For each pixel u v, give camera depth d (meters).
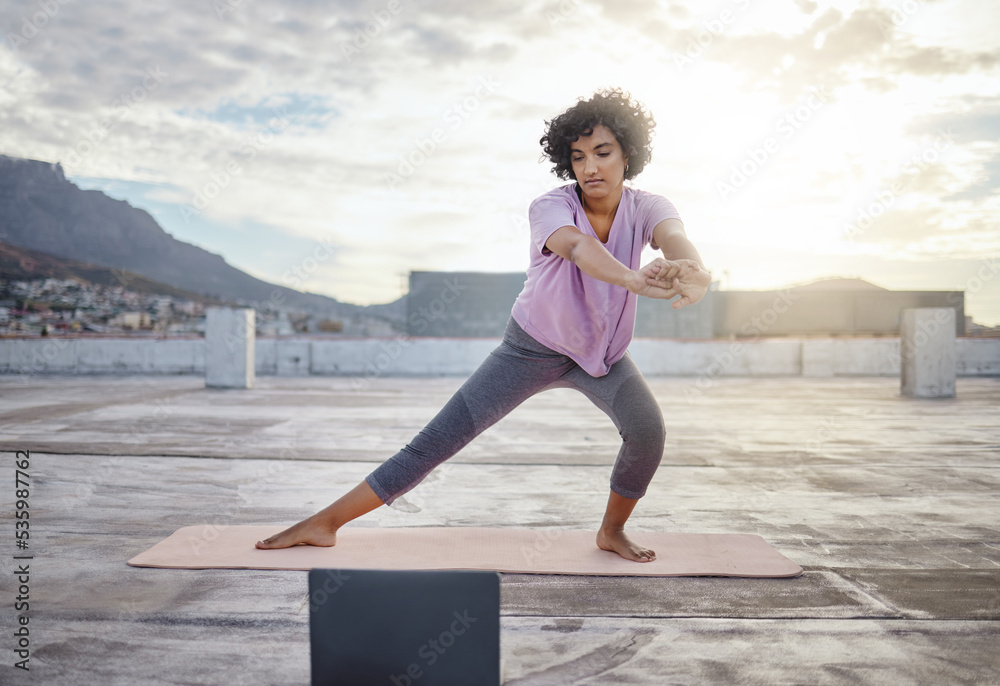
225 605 1.54
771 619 1.48
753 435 4.48
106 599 1.57
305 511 2.45
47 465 3.25
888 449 3.92
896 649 1.33
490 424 1.87
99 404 6.04
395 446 3.87
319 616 1.10
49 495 2.67
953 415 5.61
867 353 10.65
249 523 2.28
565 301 1.68
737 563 1.84
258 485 2.87
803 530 2.24
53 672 1.21
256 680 1.19
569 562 1.84
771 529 2.26
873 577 1.77
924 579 1.75
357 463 3.36
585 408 6.14
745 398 7.19
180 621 1.45
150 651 1.30
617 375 1.82
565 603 1.57
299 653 1.30
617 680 1.20
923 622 1.47
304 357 10.37
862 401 6.82
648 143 1.73
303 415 5.34
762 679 1.20
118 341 10.22
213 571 1.76
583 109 1.63
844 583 1.72
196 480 2.96
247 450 3.71
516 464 3.40
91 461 3.35
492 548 1.97
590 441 4.16
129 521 2.29
